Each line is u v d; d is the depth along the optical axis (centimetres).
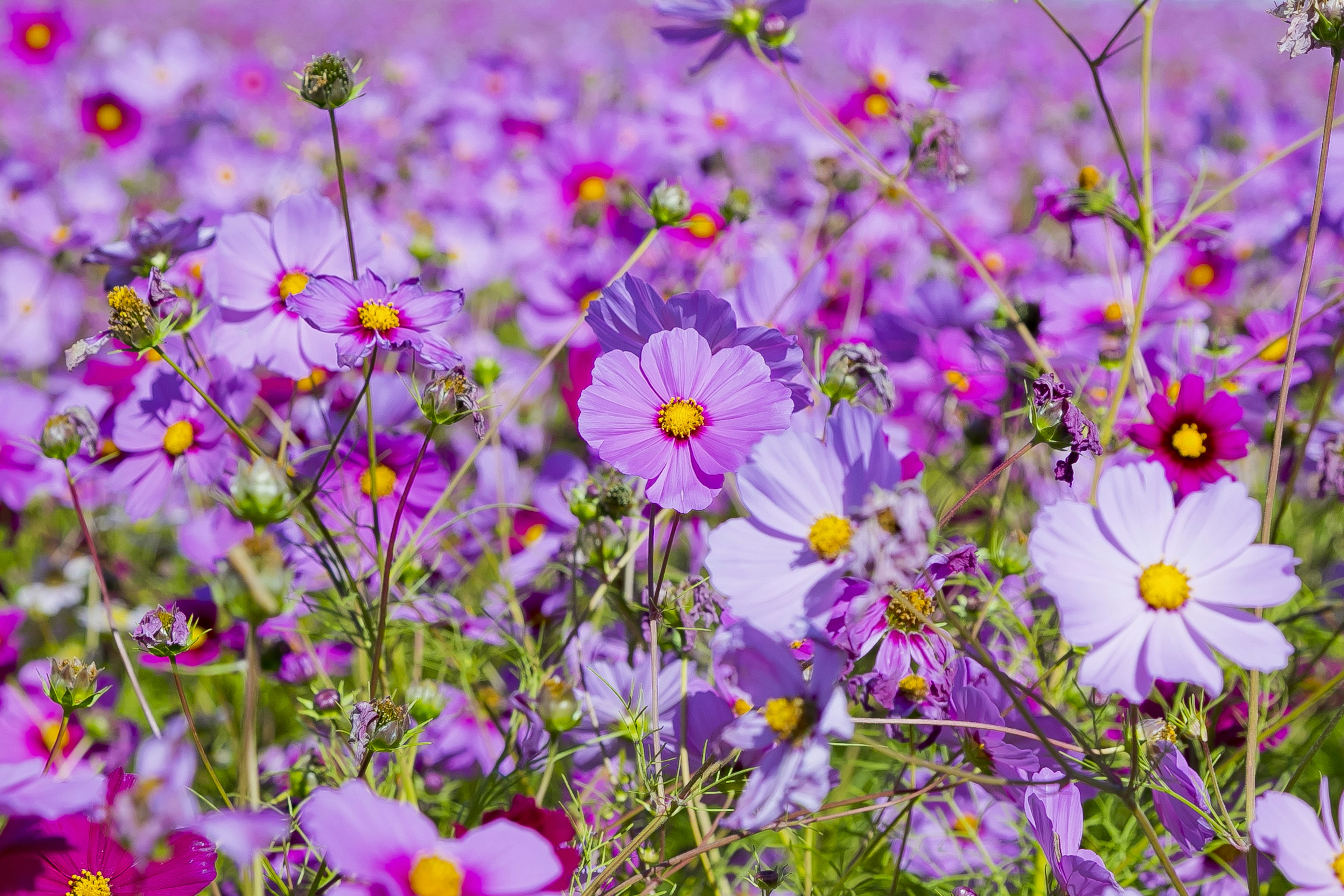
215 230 154
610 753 145
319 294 138
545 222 257
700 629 138
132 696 168
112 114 336
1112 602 129
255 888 135
